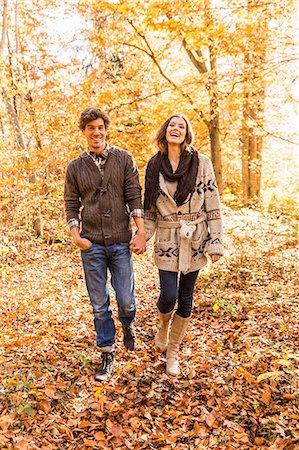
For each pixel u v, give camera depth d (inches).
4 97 370.3
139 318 172.1
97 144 121.3
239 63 417.1
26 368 125.9
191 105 480.1
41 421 103.3
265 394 108.4
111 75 476.1
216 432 100.9
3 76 359.9
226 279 204.1
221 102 455.5
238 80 416.2
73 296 215.3
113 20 456.8
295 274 208.5
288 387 112.3
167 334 137.2
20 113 391.9
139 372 126.5
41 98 406.3
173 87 476.4
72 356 134.4
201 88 481.1
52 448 94.7
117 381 122.9
